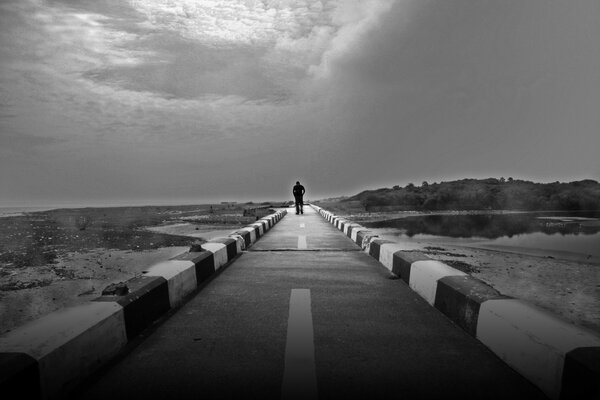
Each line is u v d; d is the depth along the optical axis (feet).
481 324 9.62
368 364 8.52
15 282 29.86
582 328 7.72
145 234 71.67
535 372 7.39
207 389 7.49
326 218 69.72
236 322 11.55
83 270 34.91
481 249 51.52
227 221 110.93
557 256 48.55
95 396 7.27
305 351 9.27
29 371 6.40
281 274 18.90
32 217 162.30
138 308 10.59
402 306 13.12
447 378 7.82
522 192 233.96
